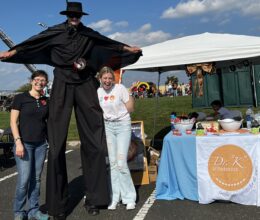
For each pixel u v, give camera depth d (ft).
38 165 14.17
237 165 15.79
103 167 15.65
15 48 14.67
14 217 14.99
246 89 46.78
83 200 17.92
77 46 14.80
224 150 15.94
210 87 48.73
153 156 21.01
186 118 19.16
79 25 15.02
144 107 58.70
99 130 15.56
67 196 15.38
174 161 16.97
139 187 19.52
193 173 16.52
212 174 16.16
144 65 21.04
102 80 15.47
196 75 19.86
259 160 15.55
